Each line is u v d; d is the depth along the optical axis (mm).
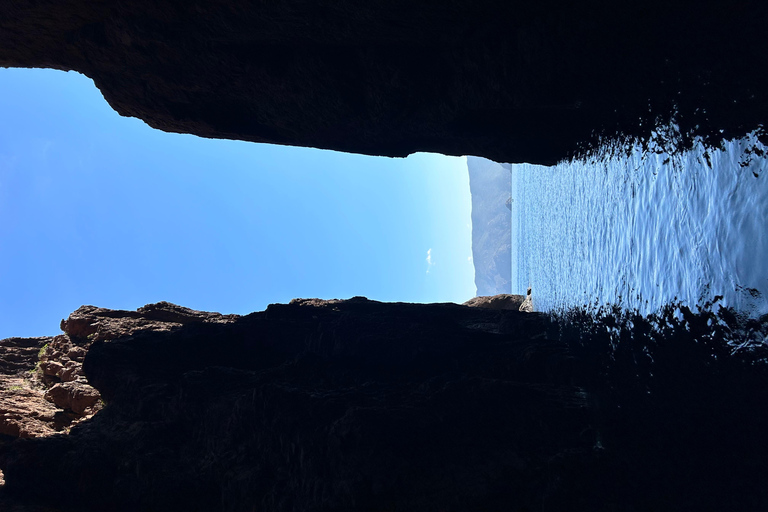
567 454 10383
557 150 20562
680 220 11102
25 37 13922
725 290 9211
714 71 10195
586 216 18562
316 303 21188
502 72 14539
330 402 11562
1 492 11000
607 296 15711
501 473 10164
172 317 22875
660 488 9328
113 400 14672
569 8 12648
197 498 10828
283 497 10289
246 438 11797
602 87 14258
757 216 8516
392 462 10078
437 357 15891
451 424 11180
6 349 21578
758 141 8719
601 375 13297
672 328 10906
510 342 17484
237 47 14938
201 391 13125
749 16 9281
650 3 11516
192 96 16703
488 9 13164
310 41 14844
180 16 13516
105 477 11023
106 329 20500
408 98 16250
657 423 10117
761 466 7734
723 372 8875
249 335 17078
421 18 13477
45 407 16891
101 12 13531
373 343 15797
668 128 11844
